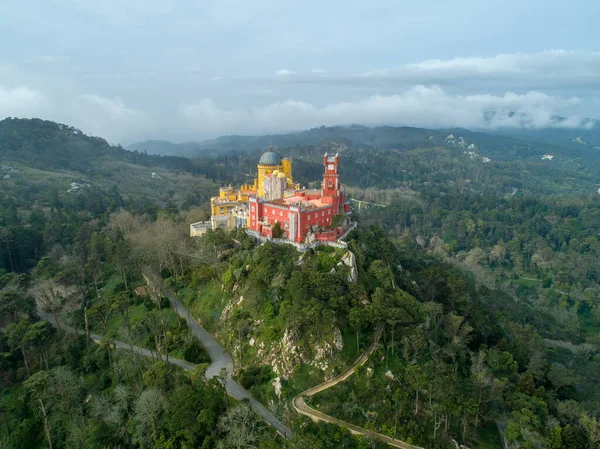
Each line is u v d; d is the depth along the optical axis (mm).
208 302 121250
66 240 166500
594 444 78062
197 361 100312
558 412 87812
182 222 178250
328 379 87938
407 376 83438
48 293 128625
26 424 88688
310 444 69312
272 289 105750
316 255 116438
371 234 135375
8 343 101188
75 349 110125
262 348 96438
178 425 72625
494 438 82188
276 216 131125
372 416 78312
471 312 120000
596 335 169125
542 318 166500
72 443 83062
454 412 75438
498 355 105188
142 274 142000
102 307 112312
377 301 98250
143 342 110125
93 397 92125
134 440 77125
